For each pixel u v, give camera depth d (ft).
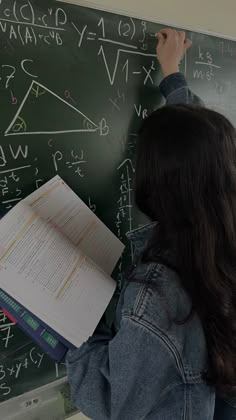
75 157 3.38
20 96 2.98
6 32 2.85
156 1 3.93
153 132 2.37
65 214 3.13
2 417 3.30
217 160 2.28
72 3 3.17
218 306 2.32
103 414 2.51
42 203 3.01
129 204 3.85
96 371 2.53
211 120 2.35
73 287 2.62
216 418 3.34
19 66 2.94
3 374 3.24
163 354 2.26
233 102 4.75
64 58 3.19
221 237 2.33
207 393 2.57
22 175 3.08
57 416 3.59
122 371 2.29
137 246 2.84
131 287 2.43
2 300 2.45
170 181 2.30
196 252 2.28
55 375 3.54
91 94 3.41
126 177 3.79
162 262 2.40
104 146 3.57
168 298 2.29
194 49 4.21
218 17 4.66
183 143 2.25
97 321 2.63
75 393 2.60
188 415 2.48
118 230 3.81
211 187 2.29
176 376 2.42
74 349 2.59
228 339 2.38
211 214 2.29
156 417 2.51
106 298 2.78
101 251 3.28
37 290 2.44
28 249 2.53
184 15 4.27
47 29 3.06
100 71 3.43
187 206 2.28
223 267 2.33
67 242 2.81
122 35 3.56
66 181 3.35
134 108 3.75
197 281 2.30
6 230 2.50
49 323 2.42
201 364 2.45
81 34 3.26
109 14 3.43
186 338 2.36
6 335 3.20
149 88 3.84
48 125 3.17
